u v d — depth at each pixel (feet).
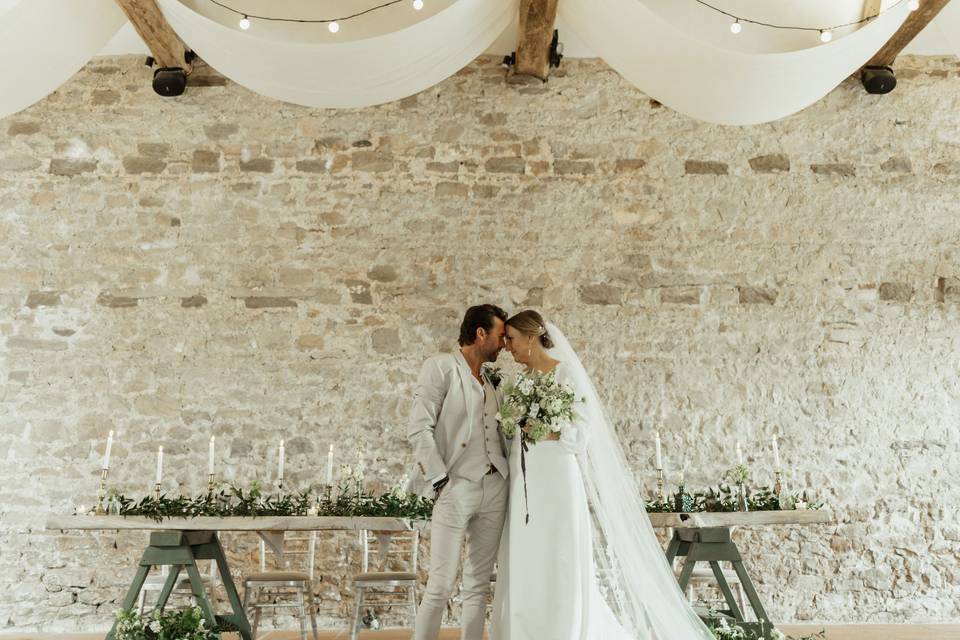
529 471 11.65
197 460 19.20
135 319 19.74
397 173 20.63
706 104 15.90
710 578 15.97
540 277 20.27
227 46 14.67
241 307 19.89
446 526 11.62
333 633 17.80
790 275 20.45
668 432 19.72
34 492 18.89
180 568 13.80
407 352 19.85
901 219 20.71
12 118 20.44
